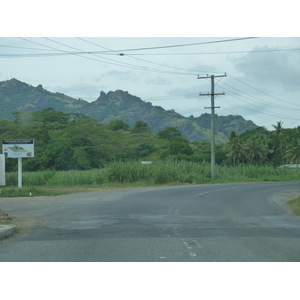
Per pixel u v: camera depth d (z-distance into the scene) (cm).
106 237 1443
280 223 1833
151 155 16950
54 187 4775
